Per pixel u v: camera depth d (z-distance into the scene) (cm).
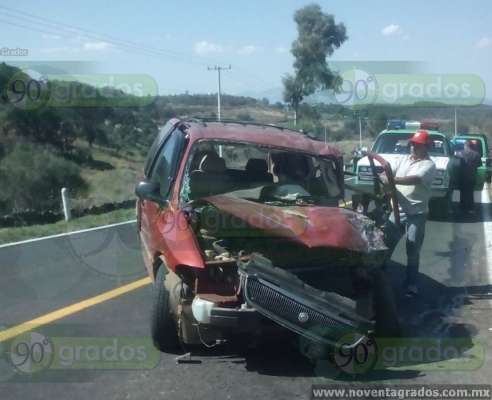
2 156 2625
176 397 437
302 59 3003
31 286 749
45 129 2975
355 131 2303
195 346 530
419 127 1529
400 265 862
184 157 580
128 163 3106
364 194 648
